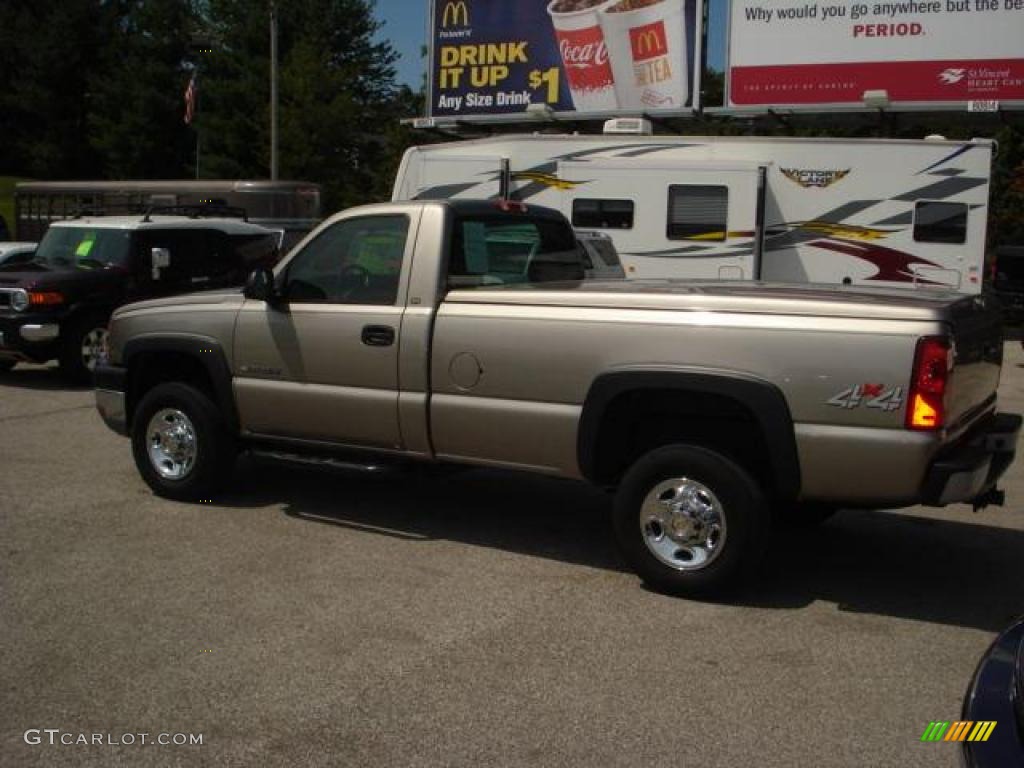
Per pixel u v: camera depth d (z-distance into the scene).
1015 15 17.61
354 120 39.97
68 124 60.41
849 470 4.92
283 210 24.36
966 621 5.13
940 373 4.76
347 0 46.03
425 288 5.93
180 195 24.92
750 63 19.41
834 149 12.99
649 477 5.34
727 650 4.71
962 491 4.86
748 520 5.14
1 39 61.19
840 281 13.17
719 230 13.22
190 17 49.62
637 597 5.38
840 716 4.09
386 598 5.30
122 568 5.69
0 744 3.80
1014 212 26.53
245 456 8.39
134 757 3.72
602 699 4.20
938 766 3.72
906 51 18.31
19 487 7.38
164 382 7.37
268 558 5.90
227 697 4.18
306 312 6.32
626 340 5.31
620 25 20.86
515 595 5.38
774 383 4.99
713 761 3.73
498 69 22.19
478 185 14.27
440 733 3.91
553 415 5.53
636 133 14.11
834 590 5.55
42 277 11.66
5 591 5.32
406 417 5.99
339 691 4.25
